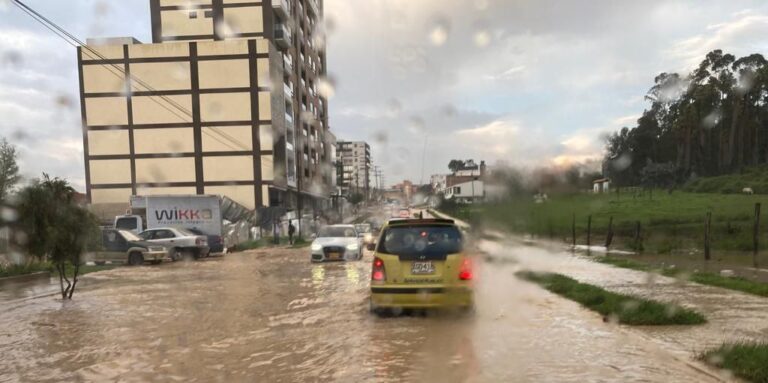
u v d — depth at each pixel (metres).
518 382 3.99
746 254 17.30
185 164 43.00
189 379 4.30
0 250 13.22
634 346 5.01
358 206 74.50
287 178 47.59
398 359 4.71
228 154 42.78
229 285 10.82
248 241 29.83
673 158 42.78
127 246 17.39
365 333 5.80
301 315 7.08
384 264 6.63
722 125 42.81
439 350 4.98
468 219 21.91
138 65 42.91
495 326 6.05
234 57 42.59
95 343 5.73
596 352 4.82
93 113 43.12
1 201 9.45
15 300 9.41
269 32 46.19
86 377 4.46
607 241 21.03
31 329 6.61
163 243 18.83
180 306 8.16
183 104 42.94
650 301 6.74
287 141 48.94
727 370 4.12
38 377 4.50
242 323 6.63
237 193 42.62
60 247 9.36
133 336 6.03
